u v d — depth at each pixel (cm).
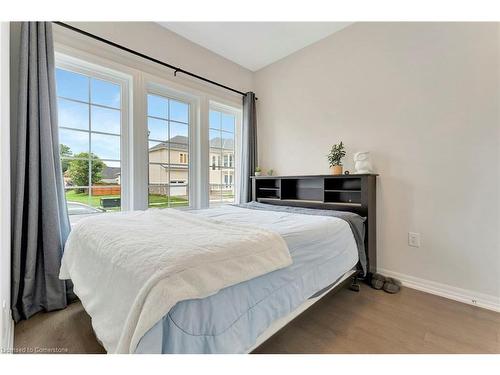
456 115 189
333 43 268
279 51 306
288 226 152
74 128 211
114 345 84
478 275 181
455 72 189
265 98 346
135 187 237
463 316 163
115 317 88
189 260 85
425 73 204
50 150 173
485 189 178
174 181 280
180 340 75
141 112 240
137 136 238
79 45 201
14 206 160
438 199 199
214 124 330
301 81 301
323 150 280
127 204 239
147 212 191
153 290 74
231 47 297
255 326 97
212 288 82
